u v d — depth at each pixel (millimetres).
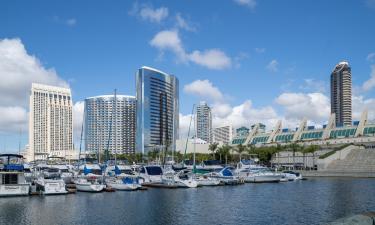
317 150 193250
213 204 72688
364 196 81438
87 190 92812
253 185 116625
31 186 85000
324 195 85062
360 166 161750
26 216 59750
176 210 65500
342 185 110500
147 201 76875
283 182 128375
